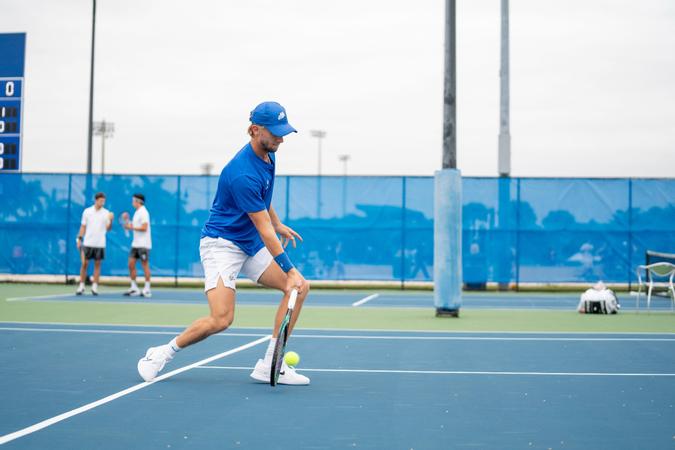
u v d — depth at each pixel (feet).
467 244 68.49
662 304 56.59
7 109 69.62
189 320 39.17
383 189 68.49
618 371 23.72
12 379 21.39
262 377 21.15
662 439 15.07
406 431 15.64
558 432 15.62
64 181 71.15
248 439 14.85
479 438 15.07
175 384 20.85
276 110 20.13
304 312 46.11
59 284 72.43
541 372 23.45
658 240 67.36
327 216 68.85
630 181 67.46
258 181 20.17
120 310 44.93
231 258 20.80
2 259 71.82
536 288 70.59
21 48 69.00
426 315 44.21
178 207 70.23
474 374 23.00
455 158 42.70
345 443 14.62
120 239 70.38
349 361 25.66
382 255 68.54
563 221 67.77
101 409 17.48
